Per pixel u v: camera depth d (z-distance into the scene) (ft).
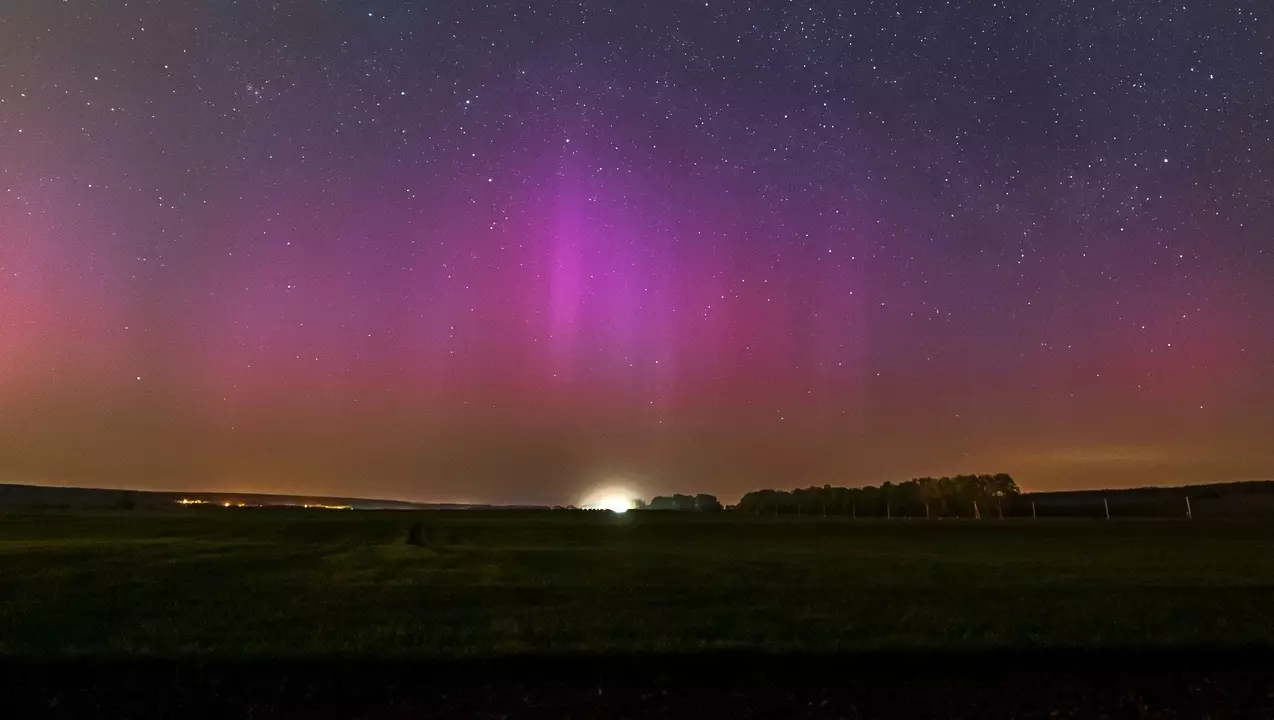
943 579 86.74
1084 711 41.39
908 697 43.45
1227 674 47.60
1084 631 56.39
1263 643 51.72
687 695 43.47
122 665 46.47
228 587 78.18
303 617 61.98
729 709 41.45
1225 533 175.01
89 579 82.58
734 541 157.28
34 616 62.34
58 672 45.62
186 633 55.52
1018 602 69.56
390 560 105.91
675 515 268.82
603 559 110.73
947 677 46.78
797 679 46.09
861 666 48.11
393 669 46.37
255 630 56.80
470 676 46.03
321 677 45.57
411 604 68.33
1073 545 146.82
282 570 93.35
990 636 54.19
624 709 41.27
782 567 100.48
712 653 48.93
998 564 106.11
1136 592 75.66
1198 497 318.45
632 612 64.54
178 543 127.13
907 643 51.75
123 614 63.31
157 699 42.24
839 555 121.49
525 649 49.78
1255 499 307.58
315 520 197.57
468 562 104.68
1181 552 130.11
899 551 131.54
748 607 67.15
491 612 64.44
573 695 43.29
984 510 281.95
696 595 73.61
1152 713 41.01
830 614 63.52
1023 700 43.09
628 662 47.60
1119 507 296.51
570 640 53.52
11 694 42.86
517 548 131.44
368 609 65.77
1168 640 52.60
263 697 42.70
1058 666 48.52
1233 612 65.77
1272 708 41.75
